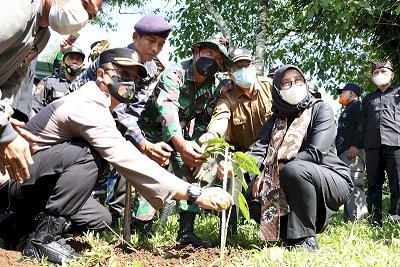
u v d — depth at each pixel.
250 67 4.49
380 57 10.58
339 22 8.76
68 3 2.56
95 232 4.23
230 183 4.12
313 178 3.82
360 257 3.33
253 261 3.29
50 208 3.19
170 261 3.40
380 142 6.92
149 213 4.36
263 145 4.31
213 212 5.23
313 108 4.18
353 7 7.47
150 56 4.36
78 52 5.87
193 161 3.89
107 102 3.31
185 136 4.68
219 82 4.62
